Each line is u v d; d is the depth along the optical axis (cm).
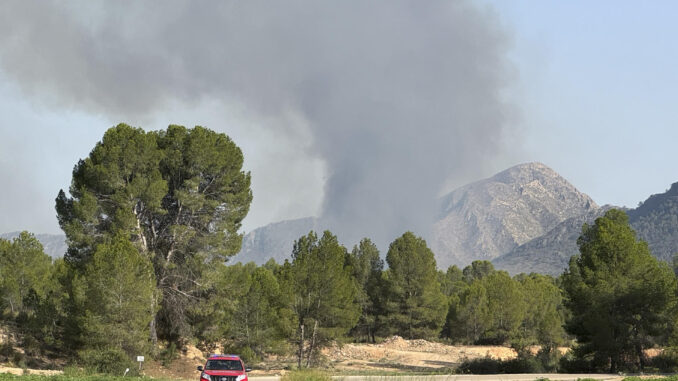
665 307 5341
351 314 6328
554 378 4394
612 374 4962
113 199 5206
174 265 5441
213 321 5741
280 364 6425
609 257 5631
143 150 5353
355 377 4097
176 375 5094
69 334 4841
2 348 5159
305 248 6375
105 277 4644
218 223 5766
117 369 4325
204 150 5575
